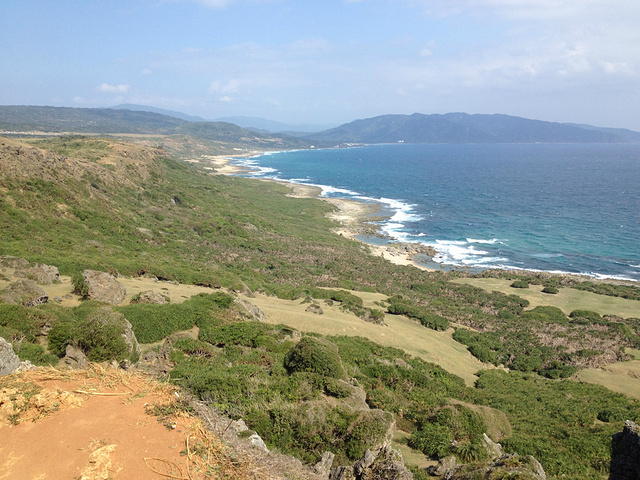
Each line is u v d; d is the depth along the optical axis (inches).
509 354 1626.5
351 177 7539.4
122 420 307.9
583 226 3875.5
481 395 1106.1
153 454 282.5
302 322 1457.9
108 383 350.6
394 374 1019.3
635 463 416.2
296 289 2011.6
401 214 4424.2
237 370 780.6
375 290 2309.3
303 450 547.5
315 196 5438.0
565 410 1075.3
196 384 634.8
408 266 2864.2
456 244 3408.0
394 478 436.8
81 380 353.7
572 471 695.1
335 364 779.4
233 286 1759.4
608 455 765.3
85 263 1450.5
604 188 6122.1
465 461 633.6
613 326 1905.8
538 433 865.5
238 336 1061.8
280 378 737.0
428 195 5561.0
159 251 2241.6
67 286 1219.2
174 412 324.8
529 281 2578.7
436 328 1786.4
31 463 267.1
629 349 1705.2
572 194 5595.5
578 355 1610.5
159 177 3897.6
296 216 4190.5
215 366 815.7
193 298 1302.9
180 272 1744.6
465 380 1288.1
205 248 2598.4
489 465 446.3
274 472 318.7
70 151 3491.6
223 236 2945.4
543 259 3056.1
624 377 1448.1
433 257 3107.8
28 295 970.1
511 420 946.7
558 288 2480.3
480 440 706.8
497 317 2042.3
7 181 2004.2
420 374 1069.8
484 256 3127.5
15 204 1916.8
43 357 714.2
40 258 1397.6
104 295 1143.6
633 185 6427.2
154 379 385.4
